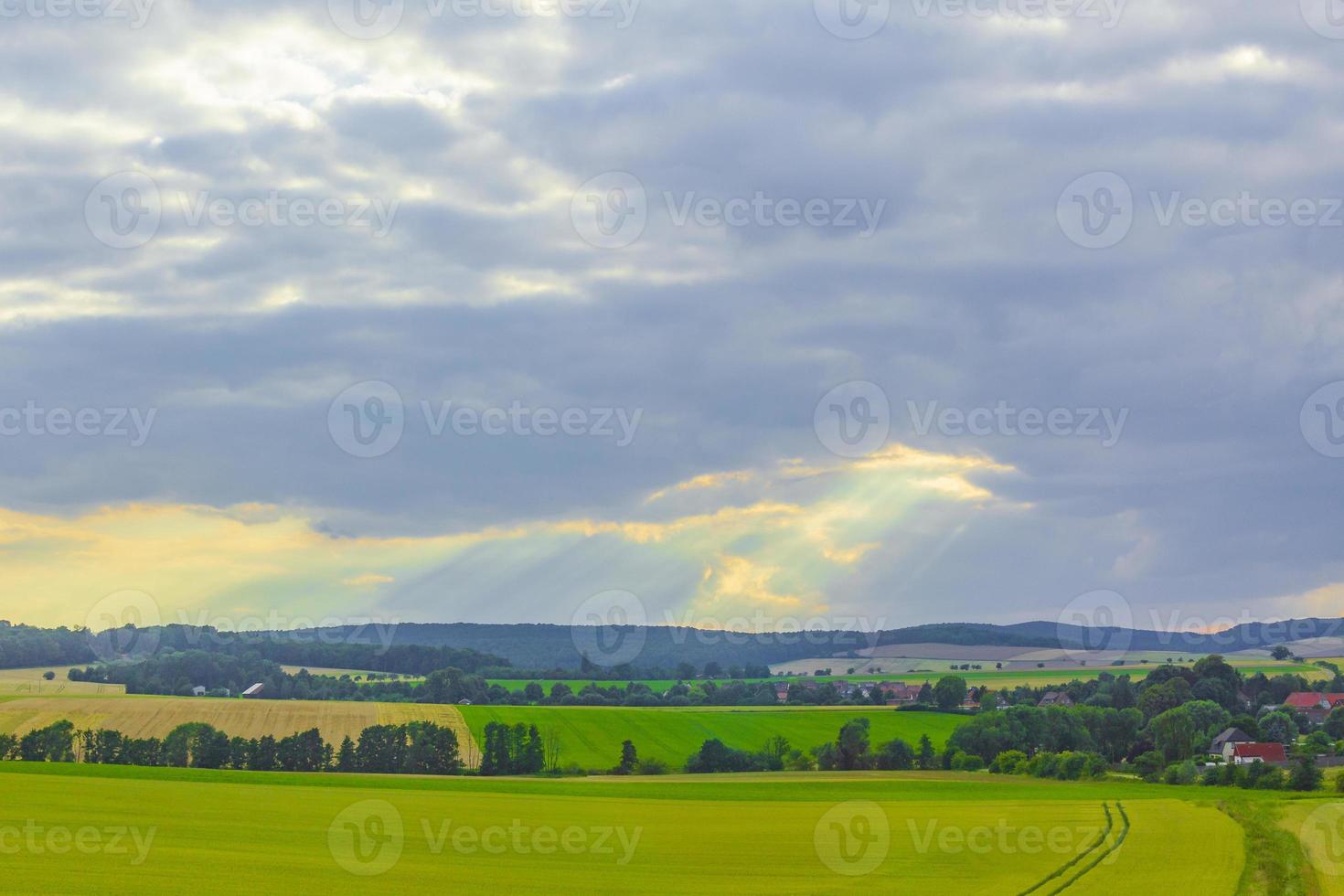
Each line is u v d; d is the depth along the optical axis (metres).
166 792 63.00
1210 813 57.59
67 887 35.03
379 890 36.47
